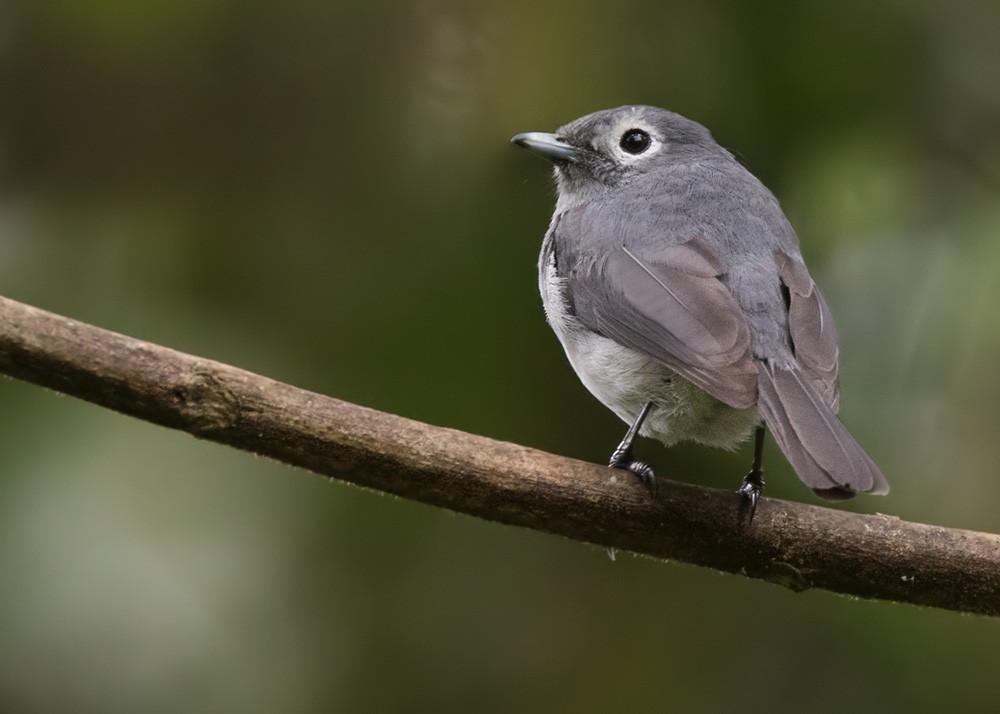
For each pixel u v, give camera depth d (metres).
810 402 8.12
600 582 12.05
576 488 8.08
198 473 11.34
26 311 7.42
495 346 11.73
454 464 7.92
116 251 12.17
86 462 11.12
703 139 10.62
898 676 11.42
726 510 8.17
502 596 11.90
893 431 11.85
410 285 11.85
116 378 7.51
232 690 11.08
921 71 11.79
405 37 11.91
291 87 12.12
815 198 11.66
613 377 9.23
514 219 11.84
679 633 11.90
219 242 12.14
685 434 9.23
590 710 11.76
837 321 12.00
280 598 11.34
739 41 11.57
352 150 12.09
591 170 10.69
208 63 12.11
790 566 8.18
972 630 11.28
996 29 11.93
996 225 11.80
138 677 10.98
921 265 11.97
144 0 11.80
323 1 11.89
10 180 12.23
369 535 11.67
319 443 7.77
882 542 8.09
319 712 11.23
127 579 11.02
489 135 11.81
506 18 11.70
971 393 11.73
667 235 9.52
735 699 11.70
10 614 10.90
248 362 11.73
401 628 11.68
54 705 10.91
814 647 11.71
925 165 12.02
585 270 9.69
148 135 12.21
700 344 8.56
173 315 11.92
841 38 11.57
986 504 11.62
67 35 11.90
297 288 11.98
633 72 11.63
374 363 11.73
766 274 9.20
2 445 11.05
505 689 11.76
